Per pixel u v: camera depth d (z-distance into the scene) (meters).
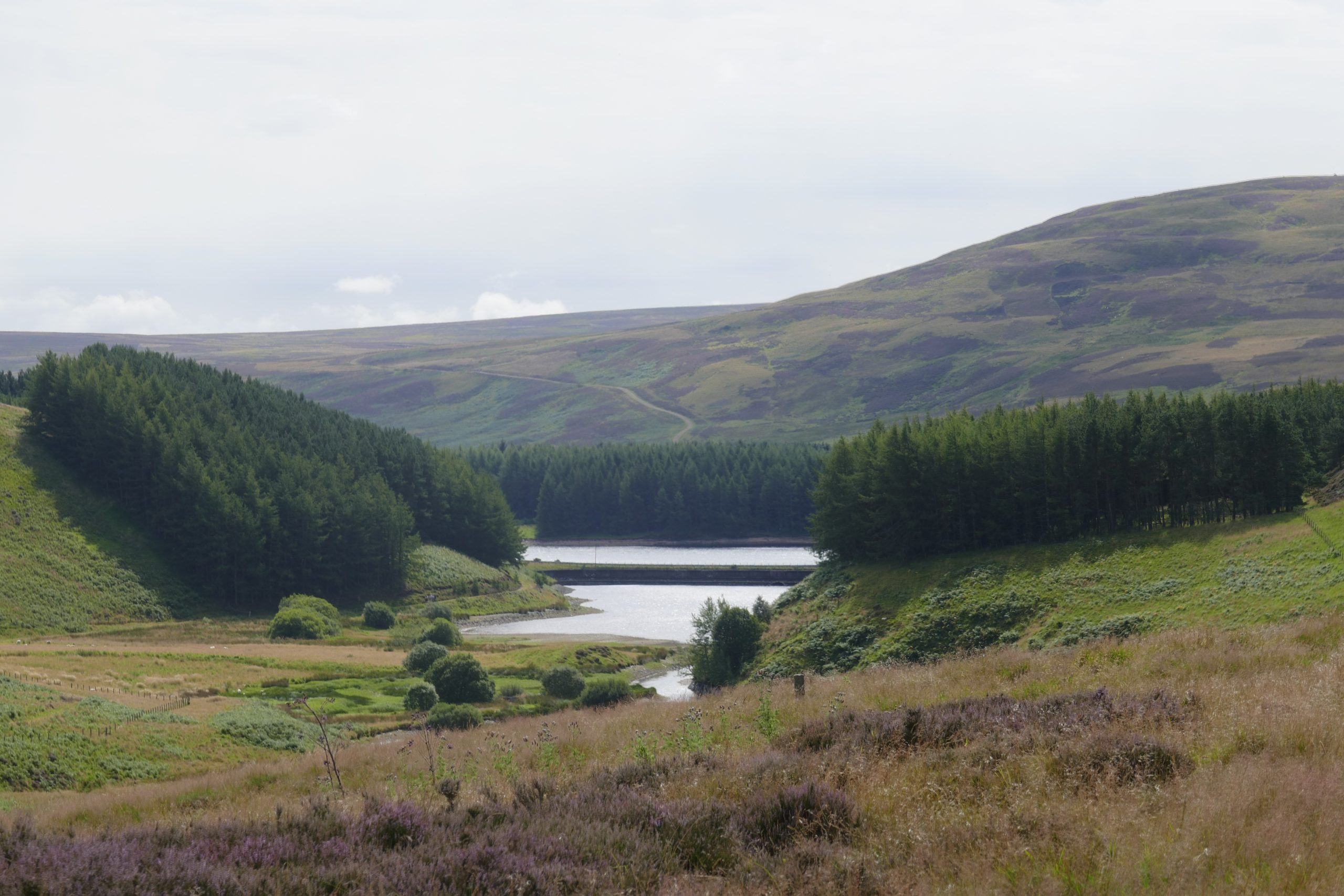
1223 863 8.20
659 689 101.81
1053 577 91.81
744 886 9.11
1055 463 106.75
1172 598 79.94
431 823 11.25
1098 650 28.38
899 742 15.12
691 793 12.96
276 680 87.81
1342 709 13.77
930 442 112.88
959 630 89.69
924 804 11.26
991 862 8.74
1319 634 27.05
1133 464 104.50
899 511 111.00
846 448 124.06
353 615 155.88
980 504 110.56
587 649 117.19
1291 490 94.56
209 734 58.84
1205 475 101.75
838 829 10.67
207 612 146.12
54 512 152.00
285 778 32.47
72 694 63.72
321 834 10.90
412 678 96.75
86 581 139.88
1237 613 70.81
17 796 42.41
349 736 65.25
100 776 48.72
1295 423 107.88
